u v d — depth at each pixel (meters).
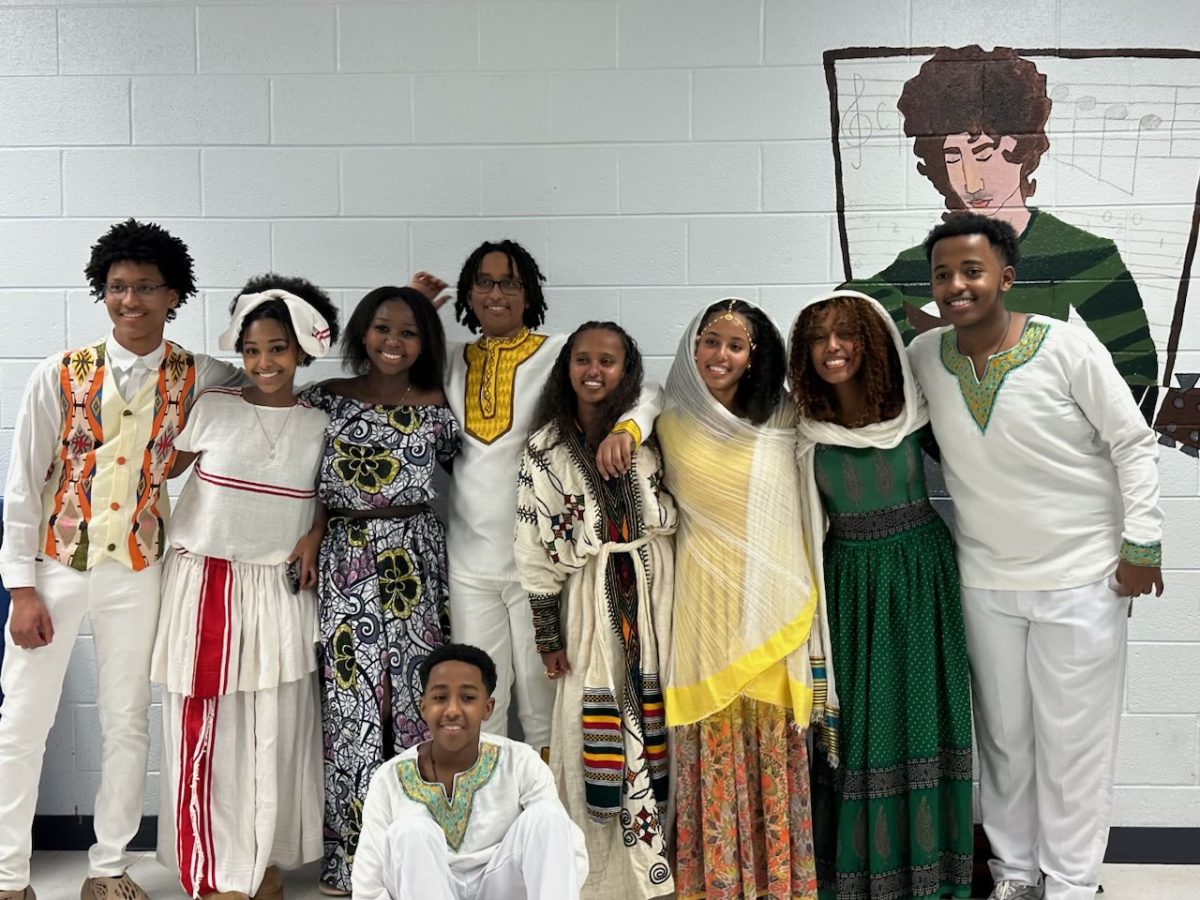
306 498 2.64
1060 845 2.53
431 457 2.61
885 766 2.54
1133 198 2.90
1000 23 2.89
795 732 2.50
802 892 2.52
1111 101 2.89
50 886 2.79
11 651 2.59
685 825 2.54
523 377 2.68
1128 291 2.91
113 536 2.55
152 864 2.93
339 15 2.95
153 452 2.59
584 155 2.96
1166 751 2.93
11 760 2.57
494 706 2.46
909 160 2.92
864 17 2.91
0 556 2.54
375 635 2.57
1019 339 2.44
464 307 2.86
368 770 2.56
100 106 2.97
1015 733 2.58
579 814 2.55
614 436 2.45
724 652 2.48
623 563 2.56
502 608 2.68
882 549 2.54
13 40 2.96
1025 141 2.90
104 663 2.60
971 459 2.47
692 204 2.96
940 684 2.57
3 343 3.00
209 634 2.55
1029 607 2.48
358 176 2.98
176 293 2.63
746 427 2.52
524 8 2.94
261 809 2.58
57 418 2.56
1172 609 2.92
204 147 2.98
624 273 2.98
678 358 2.59
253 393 2.63
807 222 2.95
